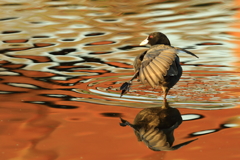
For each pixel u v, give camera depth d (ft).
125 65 43.37
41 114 27.25
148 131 23.80
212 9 77.61
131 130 24.04
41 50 49.80
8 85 35.17
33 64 43.27
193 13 74.08
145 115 26.96
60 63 43.91
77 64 43.55
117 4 86.07
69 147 21.56
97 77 38.52
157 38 37.50
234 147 20.92
